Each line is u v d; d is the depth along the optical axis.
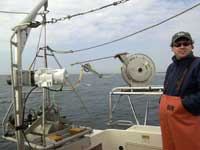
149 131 3.99
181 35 2.60
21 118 2.86
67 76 2.86
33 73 2.86
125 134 4.11
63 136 3.05
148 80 4.26
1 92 36.56
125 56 4.27
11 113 3.05
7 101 25.25
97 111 18.80
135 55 4.32
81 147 3.32
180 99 2.59
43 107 2.90
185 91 2.57
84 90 38.03
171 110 2.63
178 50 2.63
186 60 2.61
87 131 3.35
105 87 43.84
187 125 2.56
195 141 2.55
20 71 2.87
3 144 10.60
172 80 2.71
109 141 4.21
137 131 4.02
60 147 2.98
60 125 3.17
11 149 10.02
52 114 3.21
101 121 13.82
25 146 2.88
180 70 2.65
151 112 14.02
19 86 2.86
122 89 4.13
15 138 2.98
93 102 24.69
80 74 3.57
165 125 2.75
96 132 4.05
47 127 2.98
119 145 4.16
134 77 4.27
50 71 2.86
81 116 16.16
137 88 4.03
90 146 3.67
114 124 4.36
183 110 2.56
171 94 2.69
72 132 3.17
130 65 4.28
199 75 2.48
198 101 2.44
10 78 2.97
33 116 3.17
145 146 3.96
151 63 4.29
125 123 4.35
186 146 2.59
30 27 3.11
